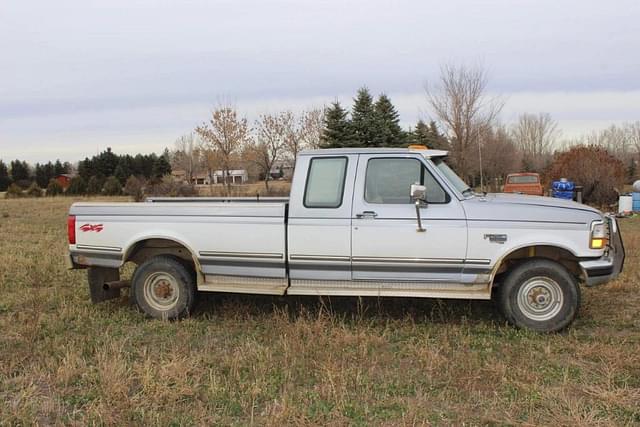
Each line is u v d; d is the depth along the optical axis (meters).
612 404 3.60
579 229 5.05
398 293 5.23
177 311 5.73
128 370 4.17
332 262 5.37
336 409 3.55
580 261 5.07
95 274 6.09
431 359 4.39
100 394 3.80
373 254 5.28
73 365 4.25
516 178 25.22
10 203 30.70
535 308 5.16
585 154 22.84
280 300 6.40
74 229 6.00
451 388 3.92
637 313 5.77
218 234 5.59
